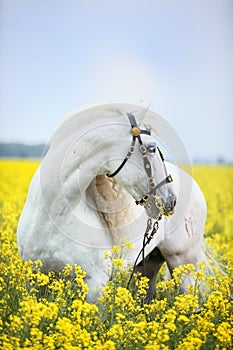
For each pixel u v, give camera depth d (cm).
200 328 804
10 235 1366
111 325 816
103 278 946
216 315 864
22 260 984
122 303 841
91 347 731
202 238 1192
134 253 1022
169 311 793
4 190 2791
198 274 900
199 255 1184
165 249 1135
